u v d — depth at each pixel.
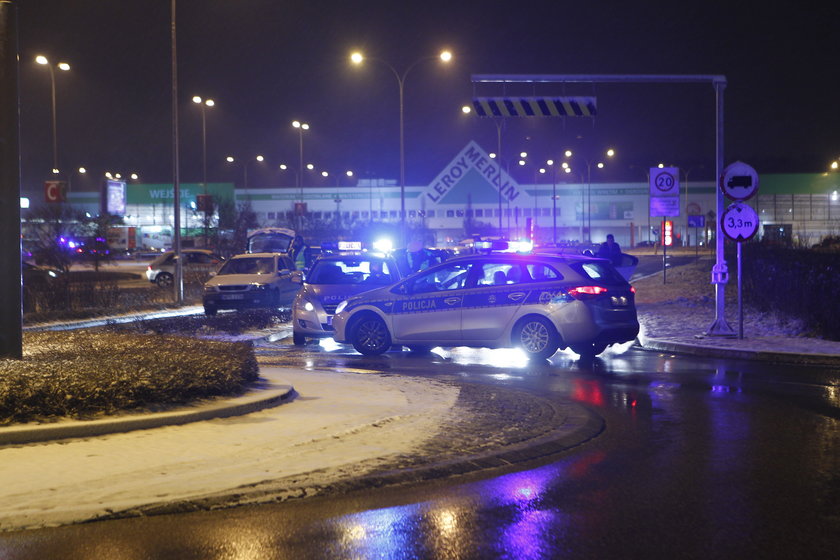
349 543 14.37
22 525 15.13
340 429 23.31
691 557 13.64
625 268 82.44
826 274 55.06
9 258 28.64
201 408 24.69
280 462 19.53
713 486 17.86
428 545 14.26
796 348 40.97
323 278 50.97
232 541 14.46
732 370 36.25
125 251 189.62
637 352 43.56
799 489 17.55
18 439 21.16
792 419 25.20
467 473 19.09
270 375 34.41
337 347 47.47
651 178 77.06
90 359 28.30
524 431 23.42
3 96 28.69
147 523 15.44
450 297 41.34
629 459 20.38
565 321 39.06
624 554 13.80
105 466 19.03
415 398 28.88
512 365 38.44
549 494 17.36
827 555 13.69
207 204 156.50
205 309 72.19
